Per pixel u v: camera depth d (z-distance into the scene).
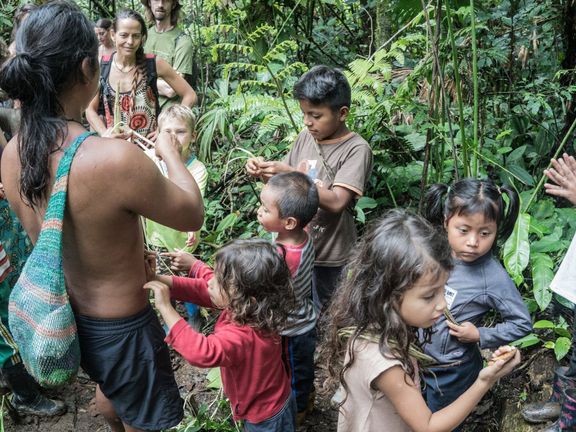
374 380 1.43
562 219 2.67
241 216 3.62
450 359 1.97
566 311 2.43
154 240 2.65
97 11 5.32
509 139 3.51
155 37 3.98
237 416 2.01
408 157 3.59
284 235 2.20
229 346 1.79
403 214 1.48
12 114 2.53
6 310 2.43
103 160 1.43
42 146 1.45
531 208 2.72
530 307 2.54
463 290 1.93
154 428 1.83
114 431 2.11
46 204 1.54
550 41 3.73
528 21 3.77
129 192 1.45
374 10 5.02
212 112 3.39
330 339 1.60
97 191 1.45
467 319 1.96
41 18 1.41
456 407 1.44
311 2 4.38
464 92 3.35
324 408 2.58
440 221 2.12
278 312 1.86
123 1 5.82
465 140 2.52
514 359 1.42
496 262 1.96
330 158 2.47
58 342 1.53
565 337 2.29
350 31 5.04
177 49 3.93
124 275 1.63
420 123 2.95
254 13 3.80
